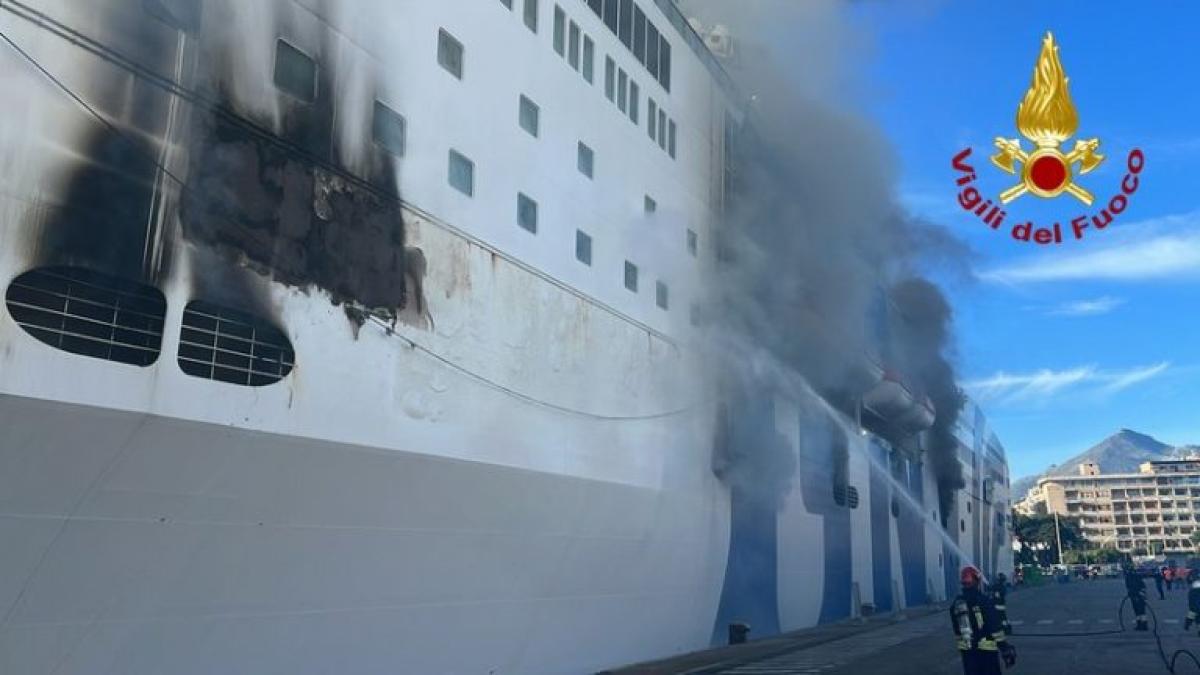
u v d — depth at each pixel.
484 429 14.78
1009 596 53.59
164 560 10.18
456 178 14.84
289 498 11.42
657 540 20.88
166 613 10.30
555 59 18.09
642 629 20.22
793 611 29.77
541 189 17.19
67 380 8.98
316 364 11.73
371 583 12.86
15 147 8.84
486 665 15.19
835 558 34.66
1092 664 17.31
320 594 12.12
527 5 17.38
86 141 9.43
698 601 23.16
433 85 14.45
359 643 12.73
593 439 18.12
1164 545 195.88
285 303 11.40
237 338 10.86
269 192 11.38
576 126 18.66
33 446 8.80
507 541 15.56
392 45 13.65
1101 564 121.62
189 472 10.19
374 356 12.68
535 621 16.45
